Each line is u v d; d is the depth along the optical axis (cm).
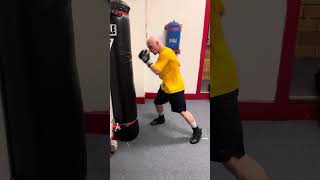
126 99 172
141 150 185
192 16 279
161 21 275
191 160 186
